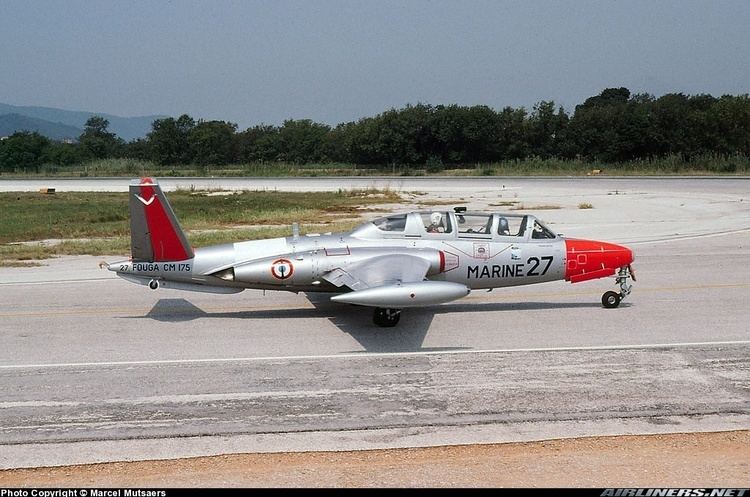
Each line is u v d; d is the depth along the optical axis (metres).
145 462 8.52
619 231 29.80
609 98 123.12
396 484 7.80
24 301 17.62
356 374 11.62
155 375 11.69
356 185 60.78
